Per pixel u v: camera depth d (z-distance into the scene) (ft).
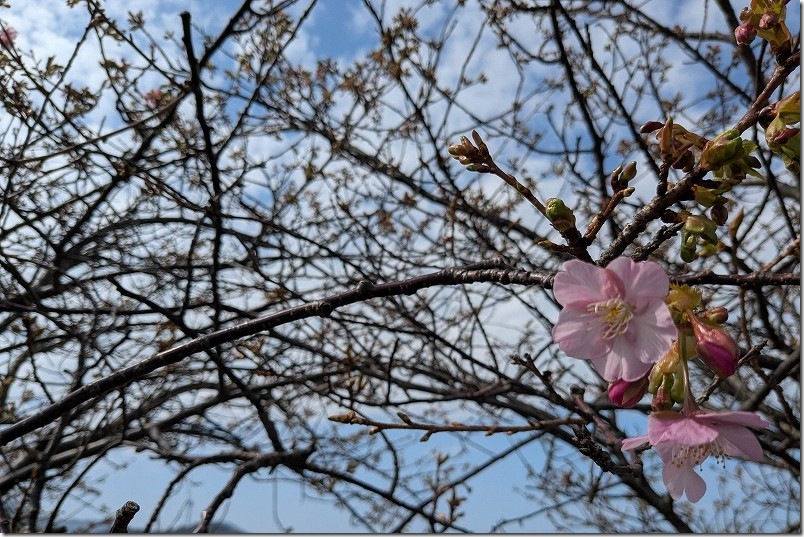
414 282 5.91
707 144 4.42
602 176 13.48
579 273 4.43
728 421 4.24
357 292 6.08
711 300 11.22
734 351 4.17
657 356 4.17
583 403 8.13
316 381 15.30
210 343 6.47
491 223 14.48
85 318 14.69
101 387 6.55
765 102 4.60
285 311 6.33
